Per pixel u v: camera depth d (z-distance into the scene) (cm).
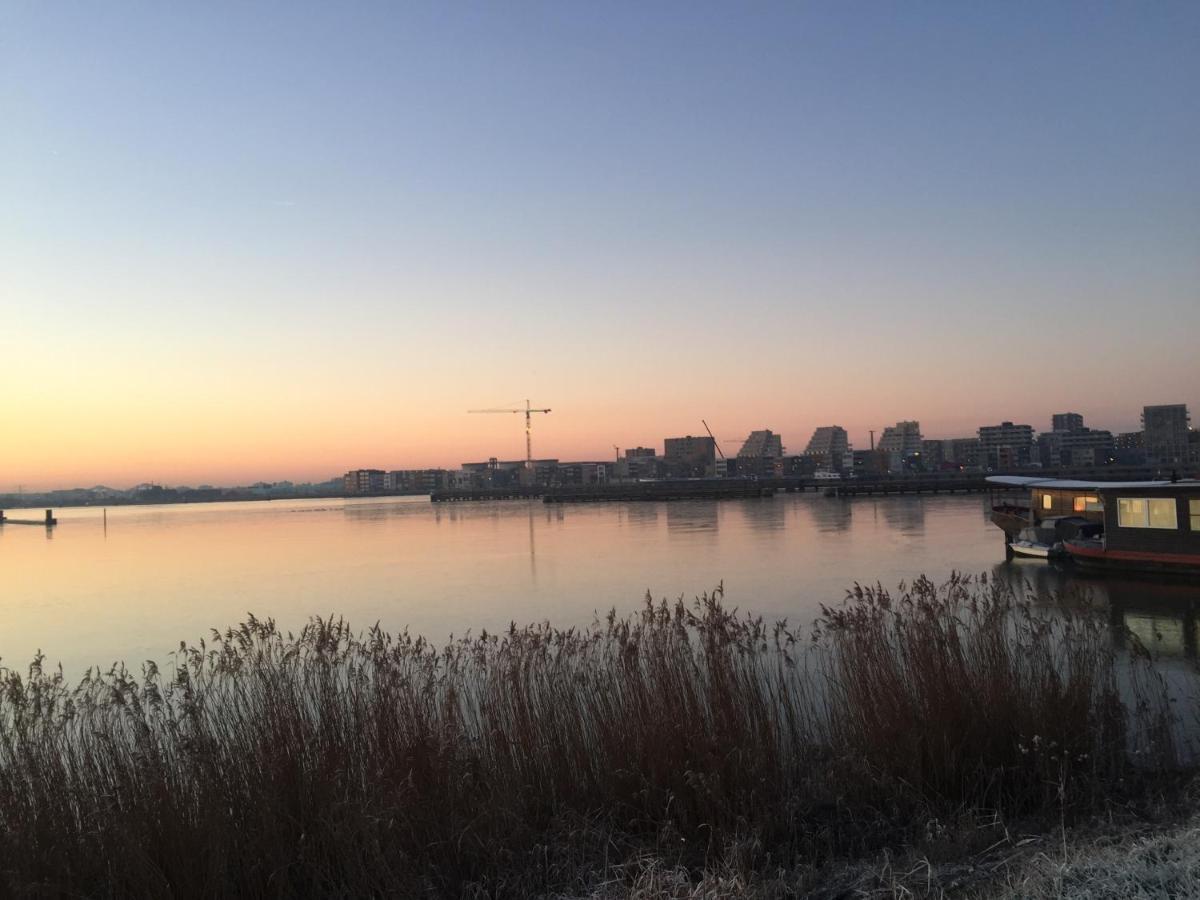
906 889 726
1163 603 2972
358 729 974
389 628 3306
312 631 1123
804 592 3722
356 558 6688
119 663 2791
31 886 720
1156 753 1073
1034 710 1043
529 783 980
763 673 1270
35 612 4212
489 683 1121
